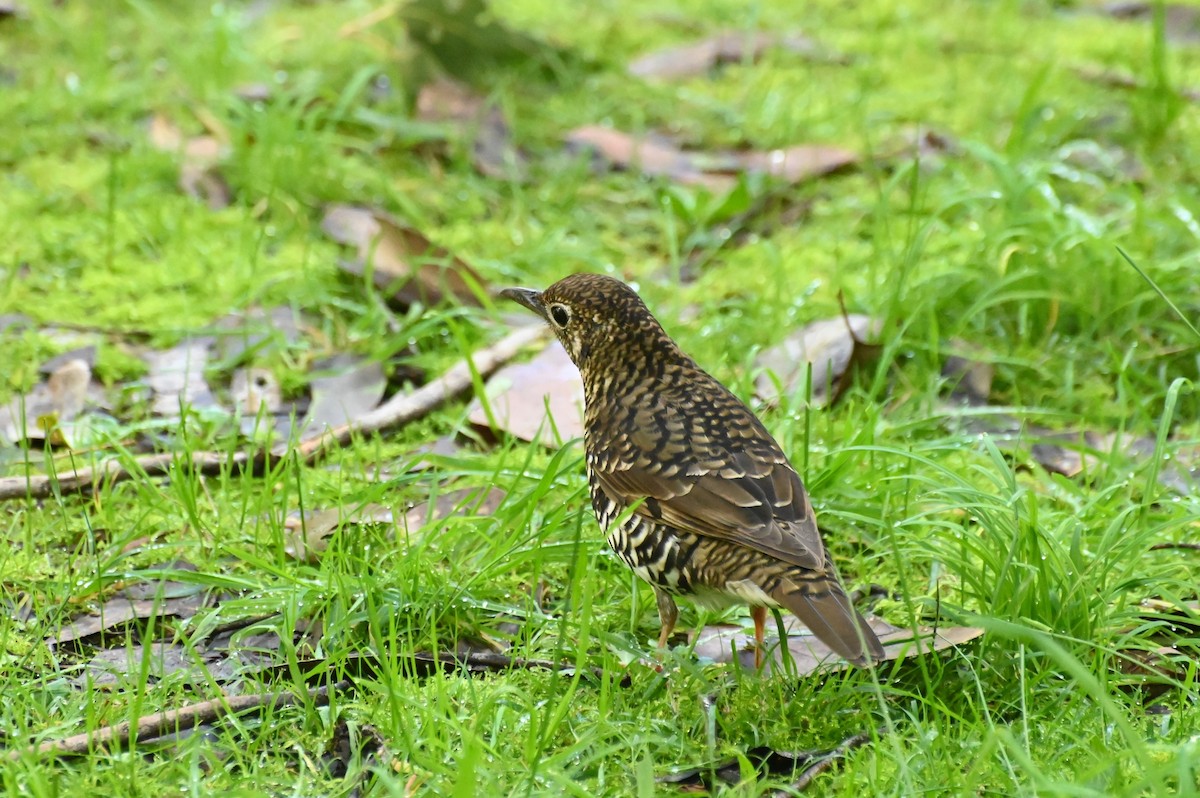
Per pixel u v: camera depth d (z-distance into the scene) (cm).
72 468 1017
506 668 820
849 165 1545
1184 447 1088
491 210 1470
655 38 1895
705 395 855
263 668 809
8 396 1133
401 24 1756
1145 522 913
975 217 1405
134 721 711
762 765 731
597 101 1688
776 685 779
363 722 750
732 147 1608
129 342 1224
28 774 669
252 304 1284
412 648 793
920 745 711
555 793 680
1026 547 859
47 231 1372
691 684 796
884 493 962
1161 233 1342
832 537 967
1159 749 695
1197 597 891
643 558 820
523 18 1920
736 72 1795
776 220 1455
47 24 1833
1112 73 1745
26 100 1622
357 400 1145
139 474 998
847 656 706
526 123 1620
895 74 1792
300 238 1389
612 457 839
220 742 737
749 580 762
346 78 1689
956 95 1706
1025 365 1180
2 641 824
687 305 1295
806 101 1689
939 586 883
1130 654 827
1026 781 695
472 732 709
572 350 906
